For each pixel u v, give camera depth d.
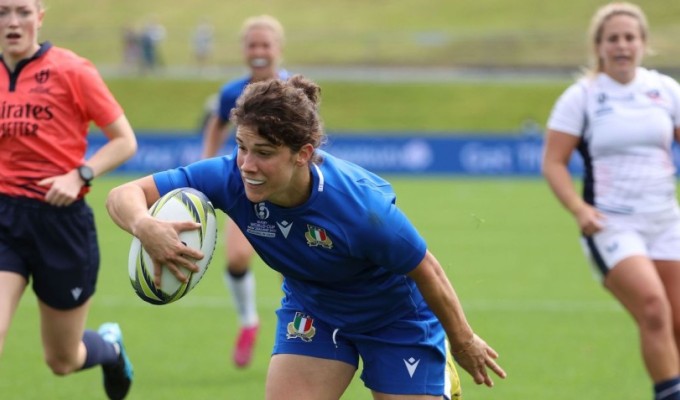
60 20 185.50
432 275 15.38
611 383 27.08
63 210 20.52
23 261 20.42
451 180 93.69
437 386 17.03
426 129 128.62
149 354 30.47
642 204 22.64
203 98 137.50
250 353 28.52
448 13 185.50
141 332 33.72
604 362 29.59
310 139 14.30
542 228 62.06
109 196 15.34
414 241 15.10
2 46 20.34
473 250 52.59
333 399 16.72
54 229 20.47
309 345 16.75
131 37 152.38
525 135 96.69
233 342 32.41
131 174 94.88
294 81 14.81
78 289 21.00
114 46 163.38
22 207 20.25
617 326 34.97
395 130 128.50
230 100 29.09
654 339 21.56
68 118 20.61
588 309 38.00
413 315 16.72
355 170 15.64
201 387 26.42
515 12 181.50
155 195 15.48
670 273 22.78
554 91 136.38
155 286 14.84
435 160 97.19
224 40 167.62
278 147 14.01
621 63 22.92
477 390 26.23
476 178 95.50
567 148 23.33
